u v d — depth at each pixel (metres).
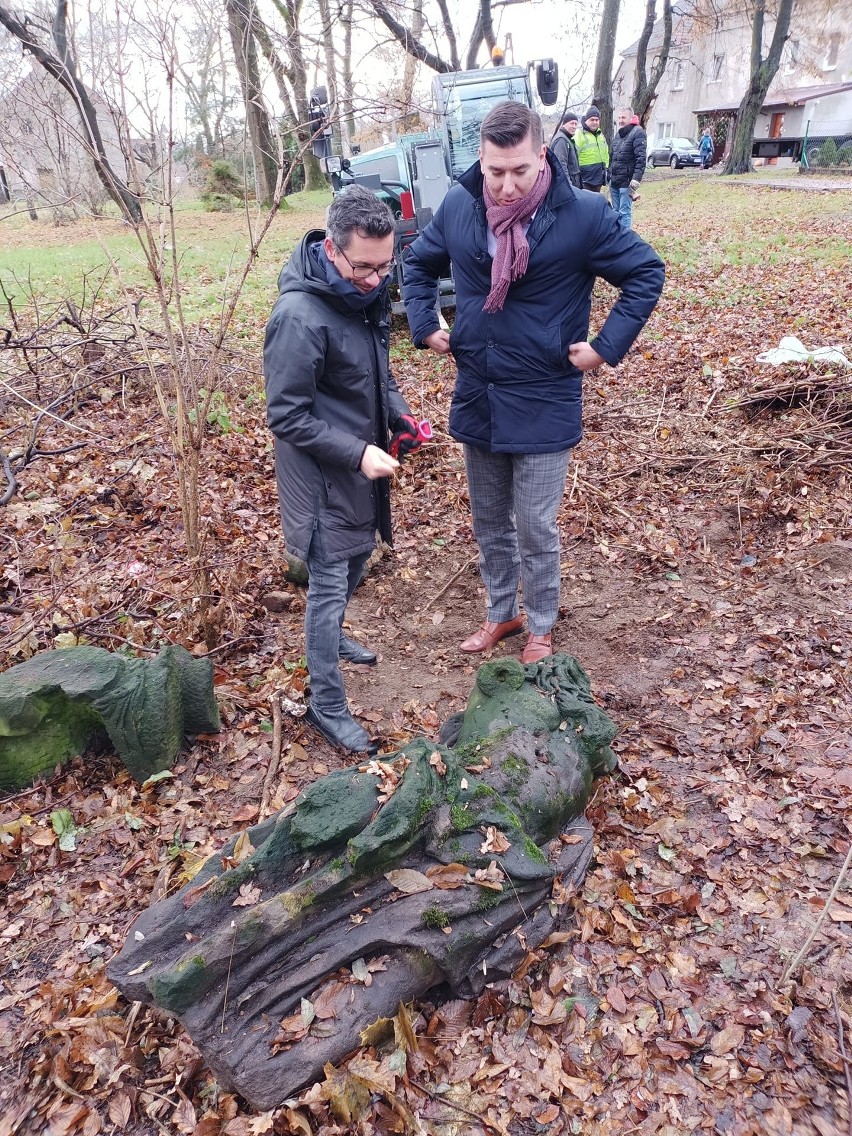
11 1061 2.10
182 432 3.30
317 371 2.62
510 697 2.72
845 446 5.19
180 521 4.88
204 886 2.07
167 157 3.02
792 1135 1.91
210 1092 2.02
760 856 2.65
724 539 4.70
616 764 2.94
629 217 12.46
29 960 2.35
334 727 3.16
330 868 2.05
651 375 7.23
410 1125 1.92
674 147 38.47
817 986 2.23
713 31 31.28
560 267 2.97
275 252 13.52
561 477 3.33
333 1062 1.95
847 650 3.56
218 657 3.67
